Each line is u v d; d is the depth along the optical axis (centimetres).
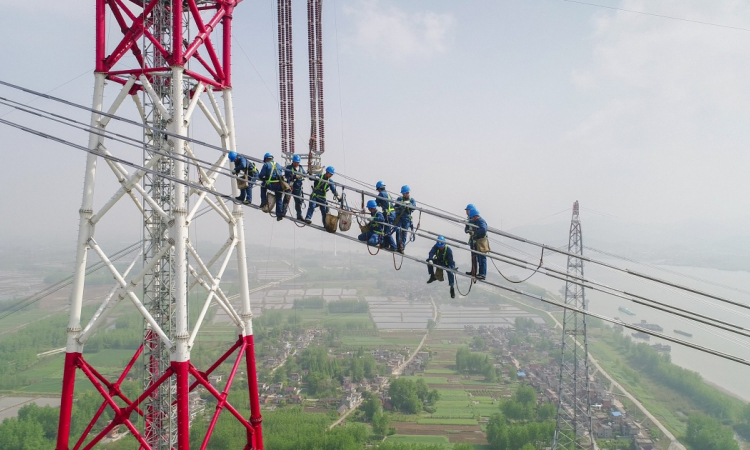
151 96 1889
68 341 1895
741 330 1675
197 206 1939
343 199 2027
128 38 1980
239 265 2252
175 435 2464
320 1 2820
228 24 2181
